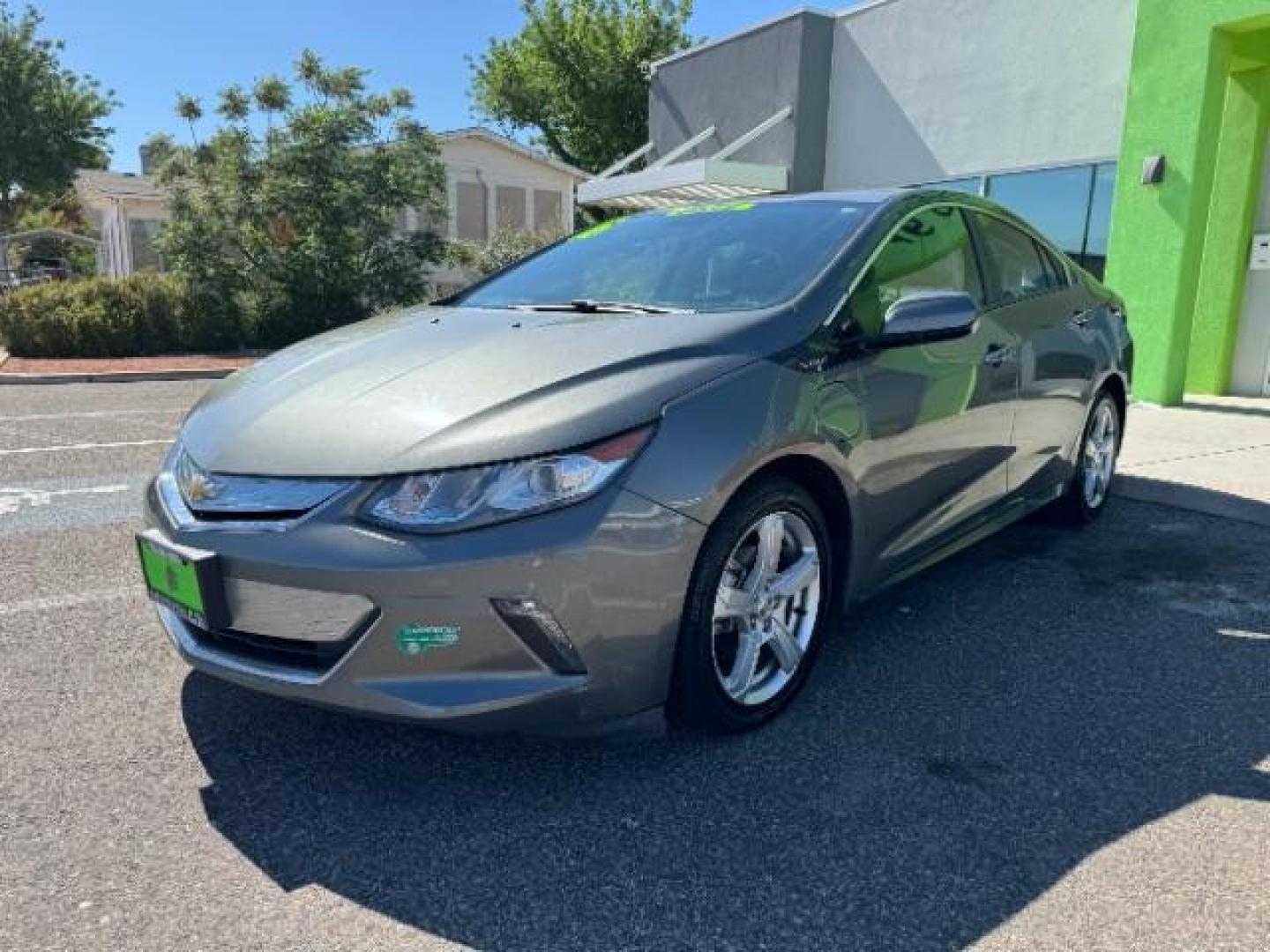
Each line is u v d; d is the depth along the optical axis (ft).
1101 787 7.93
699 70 50.42
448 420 7.50
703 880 6.73
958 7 37.58
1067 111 33.96
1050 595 12.50
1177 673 10.15
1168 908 6.44
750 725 8.76
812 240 10.53
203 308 52.85
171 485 8.43
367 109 57.52
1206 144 28.04
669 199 49.44
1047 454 13.58
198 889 6.59
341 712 7.41
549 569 7.03
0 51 102.17
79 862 6.86
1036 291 13.66
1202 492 17.75
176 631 8.39
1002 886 6.68
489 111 109.09
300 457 7.57
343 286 56.65
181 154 54.65
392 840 7.18
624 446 7.41
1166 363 29.30
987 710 9.30
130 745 8.47
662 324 9.05
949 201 12.25
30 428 25.91
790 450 8.43
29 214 138.82
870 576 10.07
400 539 7.01
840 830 7.31
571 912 6.41
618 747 8.54
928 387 10.32
